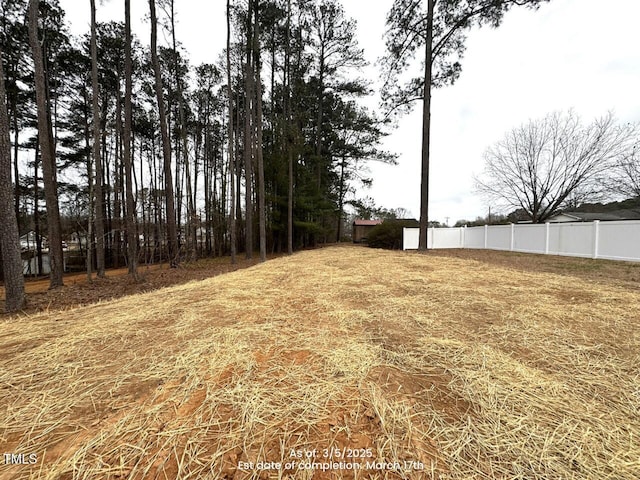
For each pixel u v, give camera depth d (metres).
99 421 1.15
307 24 13.20
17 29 8.84
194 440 1.05
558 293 3.33
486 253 9.71
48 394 1.34
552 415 1.19
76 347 1.88
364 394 1.32
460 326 2.26
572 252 8.35
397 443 1.03
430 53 9.42
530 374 1.51
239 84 13.53
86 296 4.84
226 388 1.37
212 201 17.55
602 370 1.56
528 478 0.90
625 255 6.98
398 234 14.48
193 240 11.19
